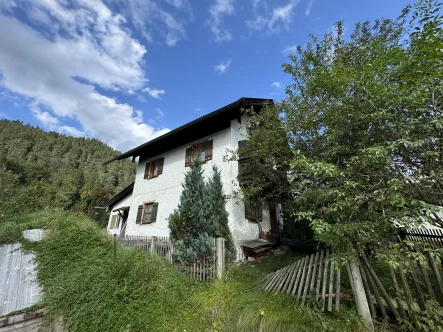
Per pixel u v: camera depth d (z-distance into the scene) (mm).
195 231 6520
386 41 4680
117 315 3209
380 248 2742
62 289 3316
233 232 7844
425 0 2570
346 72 3248
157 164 12805
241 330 3121
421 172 2596
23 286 3266
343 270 4566
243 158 8211
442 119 2178
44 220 4270
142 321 3260
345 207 2854
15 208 5578
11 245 3473
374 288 3047
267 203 9211
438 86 2336
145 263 4277
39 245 3764
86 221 5082
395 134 2836
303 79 5465
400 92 2650
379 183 2625
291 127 4836
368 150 2568
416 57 2588
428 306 2516
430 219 2357
